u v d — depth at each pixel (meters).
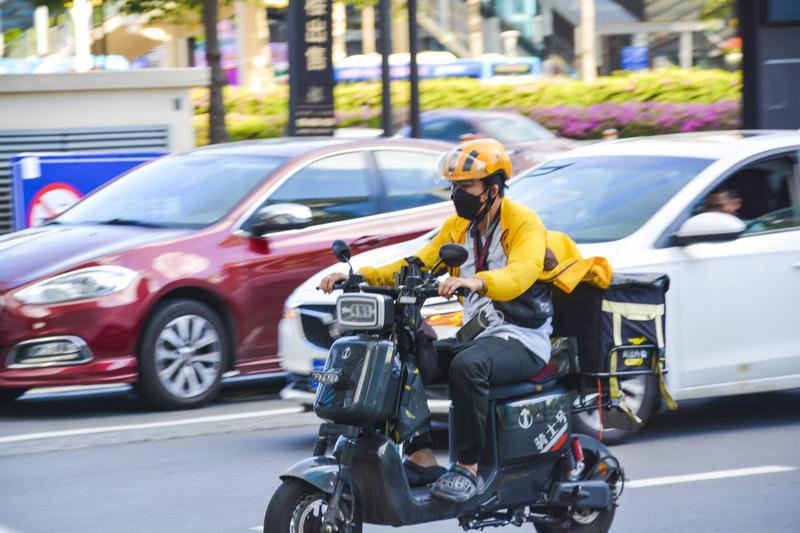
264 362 28.02
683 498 19.42
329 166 29.16
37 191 40.66
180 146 51.03
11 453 22.95
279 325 27.05
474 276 15.01
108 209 29.17
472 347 15.45
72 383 25.59
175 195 28.80
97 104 49.75
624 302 16.53
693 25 120.44
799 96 41.66
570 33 119.56
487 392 15.36
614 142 26.64
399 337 15.02
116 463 22.06
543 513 16.38
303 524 14.54
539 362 15.77
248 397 28.97
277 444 23.55
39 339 25.33
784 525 18.00
